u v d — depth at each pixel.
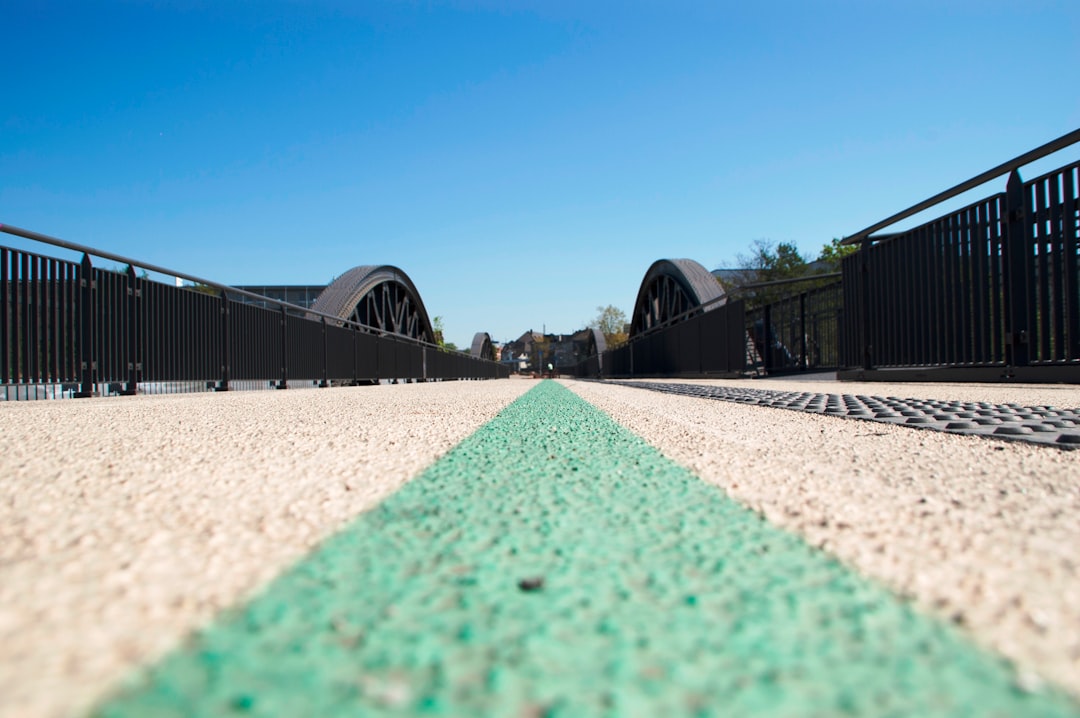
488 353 77.44
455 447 2.60
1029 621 0.79
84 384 7.95
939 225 8.91
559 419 4.04
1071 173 6.68
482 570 0.99
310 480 1.83
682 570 0.99
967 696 0.61
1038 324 7.27
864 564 1.02
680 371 24.58
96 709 0.57
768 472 1.94
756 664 0.67
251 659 0.68
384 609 0.82
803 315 18.77
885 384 9.72
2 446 2.68
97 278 8.13
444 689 0.61
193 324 10.23
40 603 0.84
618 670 0.66
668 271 30.92
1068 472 1.94
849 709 0.58
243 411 5.02
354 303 23.30
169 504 1.50
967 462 2.14
